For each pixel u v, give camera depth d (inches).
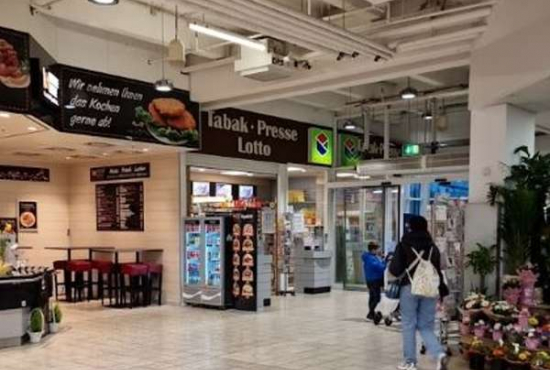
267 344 283.1
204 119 421.7
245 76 334.0
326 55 320.8
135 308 400.5
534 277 243.4
